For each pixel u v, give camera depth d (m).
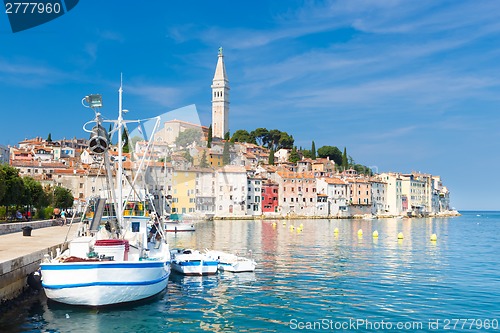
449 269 41.94
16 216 67.19
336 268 41.75
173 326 22.50
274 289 31.44
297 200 189.38
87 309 24.02
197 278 35.44
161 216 33.50
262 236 85.38
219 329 22.27
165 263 27.61
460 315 25.02
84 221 31.06
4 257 26.38
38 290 27.78
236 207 165.75
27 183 77.19
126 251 25.73
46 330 21.28
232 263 38.59
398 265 44.47
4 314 23.47
